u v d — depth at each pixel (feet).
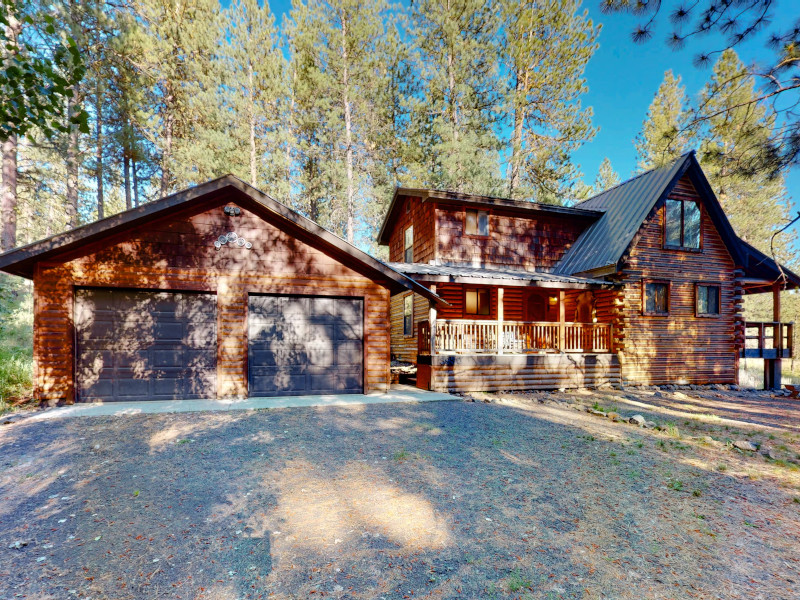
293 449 19.22
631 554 11.00
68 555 10.61
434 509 13.41
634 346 45.06
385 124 91.30
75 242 27.02
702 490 15.40
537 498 14.35
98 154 59.26
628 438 22.45
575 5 67.15
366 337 34.35
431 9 75.10
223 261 31.09
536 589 9.45
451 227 49.52
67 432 21.40
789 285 51.60
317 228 31.48
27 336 44.01
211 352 30.94
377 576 9.86
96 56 54.65
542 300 53.47
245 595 9.15
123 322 29.32
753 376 60.70
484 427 24.13
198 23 68.59
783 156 20.84
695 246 48.67
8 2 15.07
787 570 10.44
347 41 82.38
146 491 14.44
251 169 79.41
